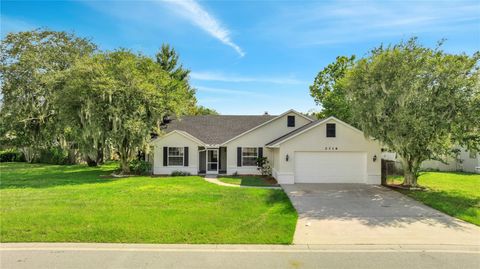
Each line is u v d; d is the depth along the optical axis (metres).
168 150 22.47
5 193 12.98
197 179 18.88
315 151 18.00
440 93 13.39
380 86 13.92
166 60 40.22
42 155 33.06
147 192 13.29
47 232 7.32
